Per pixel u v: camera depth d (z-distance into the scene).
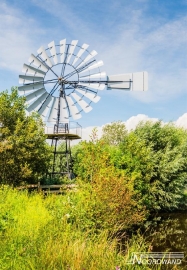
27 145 16.83
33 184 17.73
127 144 15.52
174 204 17.50
